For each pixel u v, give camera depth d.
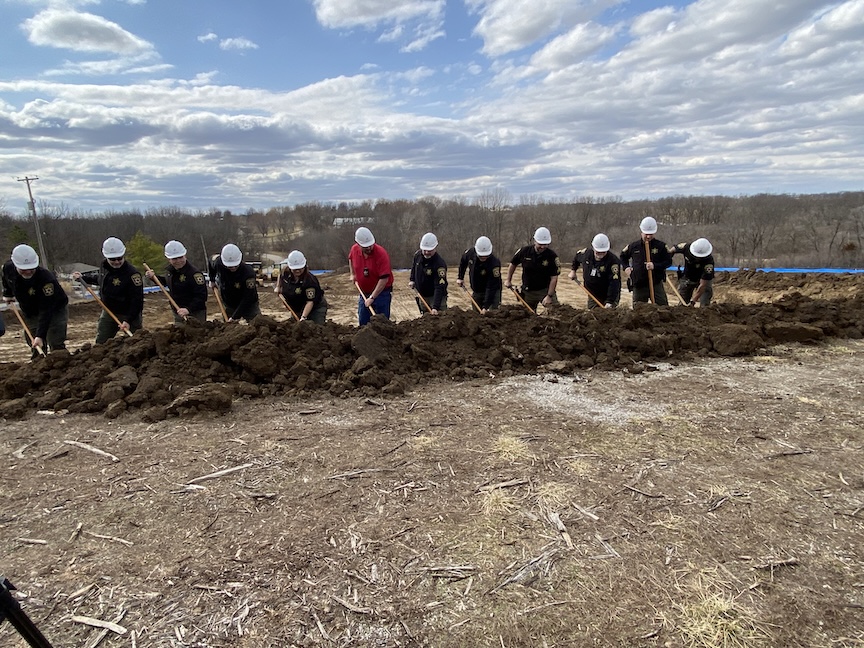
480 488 3.10
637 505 2.91
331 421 4.18
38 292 6.19
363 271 7.12
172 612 2.17
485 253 7.74
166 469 3.35
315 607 2.19
